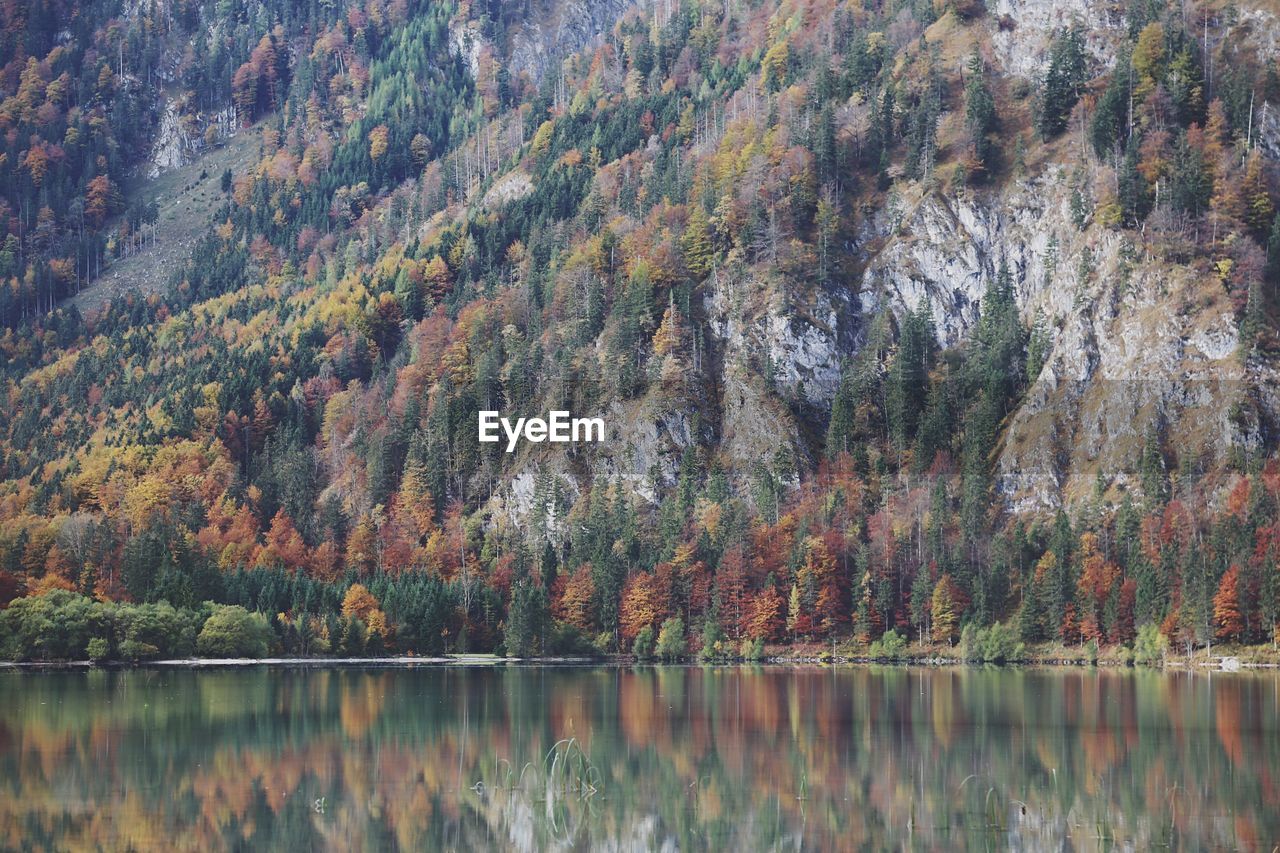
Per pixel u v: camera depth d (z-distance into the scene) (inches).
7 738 6299.2
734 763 5738.2
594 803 4985.2
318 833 4527.6
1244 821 4660.4
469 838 4473.4
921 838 4471.0
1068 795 5083.7
